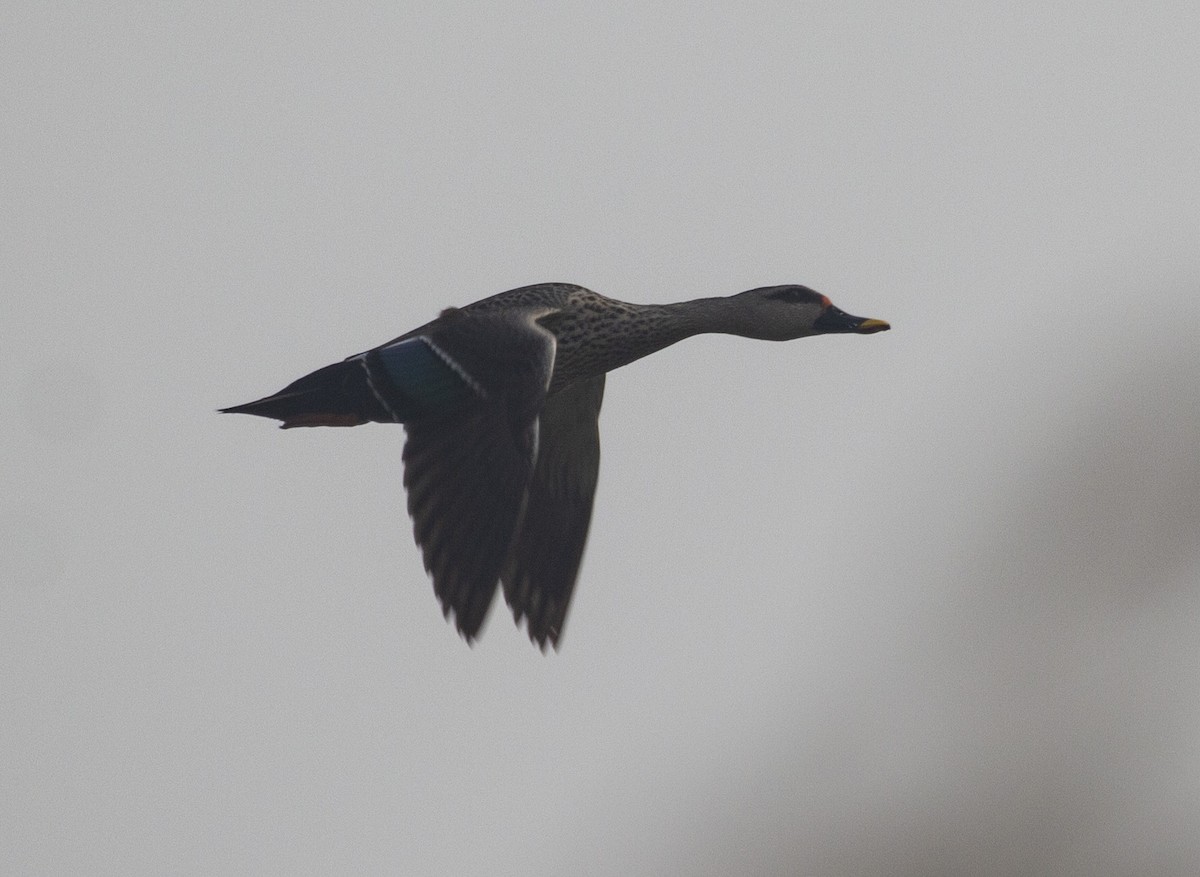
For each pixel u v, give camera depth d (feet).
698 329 49.57
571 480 48.78
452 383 42.70
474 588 40.60
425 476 41.83
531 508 48.44
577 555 48.57
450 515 41.22
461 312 44.78
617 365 48.44
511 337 42.93
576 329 47.21
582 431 48.80
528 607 48.01
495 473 41.55
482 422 42.14
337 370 43.83
